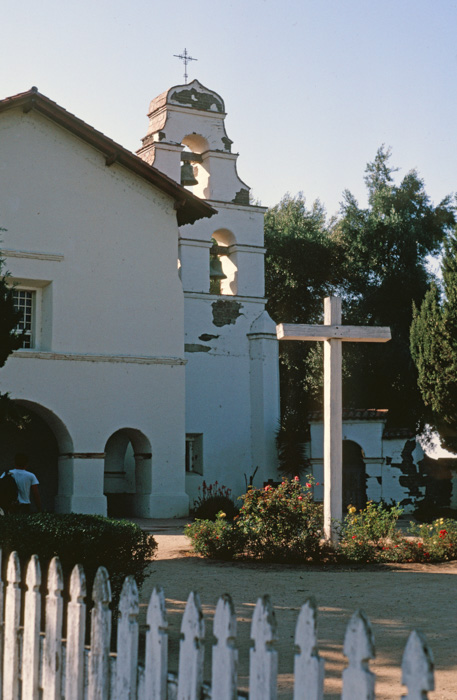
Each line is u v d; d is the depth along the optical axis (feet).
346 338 48.26
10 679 17.54
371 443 86.89
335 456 47.39
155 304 81.76
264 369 94.89
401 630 28.14
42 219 77.36
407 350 109.81
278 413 95.30
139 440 80.94
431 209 122.42
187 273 93.45
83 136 78.89
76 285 78.23
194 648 13.33
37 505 50.11
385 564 44.73
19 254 75.82
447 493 86.63
